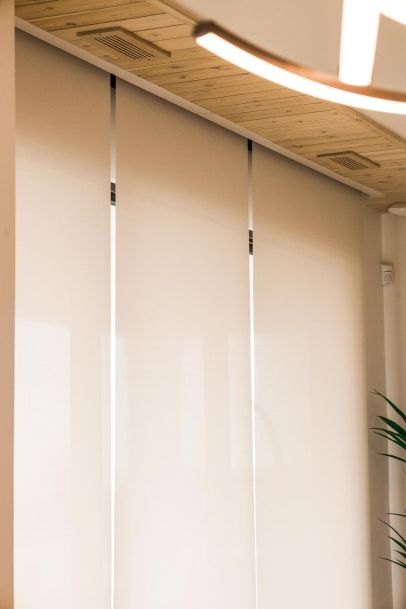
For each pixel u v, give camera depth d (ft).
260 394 19.19
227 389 17.97
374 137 18.66
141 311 15.67
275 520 19.34
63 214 14.06
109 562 14.53
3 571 10.67
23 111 13.44
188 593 16.44
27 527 13.02
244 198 18.93
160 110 16.46
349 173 21.75
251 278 19.15
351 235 23.32
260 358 19.25
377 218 24.82
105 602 14.40
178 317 16.66
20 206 13.29
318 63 14.97
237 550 17.97
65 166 14.16
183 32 13.32
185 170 17.07
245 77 15.15
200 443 17.03
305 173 21.31
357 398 23.17
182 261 16.85
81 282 14.33
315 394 21.26
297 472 20.33
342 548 21.93
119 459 14.92
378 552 23.58
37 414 13.32
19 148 13.34
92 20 12.96
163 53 14.07
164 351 16.21
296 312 20.70
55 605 13.43
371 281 24.29
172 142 16.74
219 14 13.08
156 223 16.21
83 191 14.51
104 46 13.88
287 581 19.63
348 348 22.89
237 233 18.63
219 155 18.12
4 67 11.11
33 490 13.17
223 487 17.63
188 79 15.33
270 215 19.86
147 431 15.64
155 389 15.92
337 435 22.09
